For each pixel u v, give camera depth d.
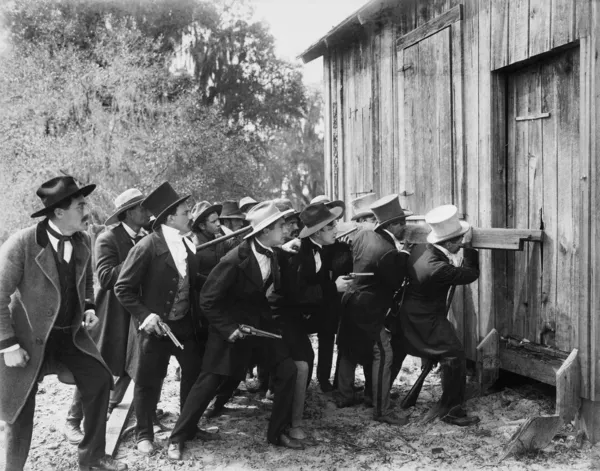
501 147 4.97
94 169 18.80
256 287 4.02
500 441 4.14
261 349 4.16
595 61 3.86
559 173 4.43
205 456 4.02
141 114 21.11
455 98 5.38
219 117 24.42
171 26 27.72
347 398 4.97
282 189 32.97
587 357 3.99
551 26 4.24
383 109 6.80
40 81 18.52
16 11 20.73
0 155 17.81
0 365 3.44
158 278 3.95
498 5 4.79
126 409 4.71
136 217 4.46
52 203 3.46
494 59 4.86
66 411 4.96
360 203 6.04
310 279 4.38
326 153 8.43
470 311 5.30
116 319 4.45
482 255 5.11
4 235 17.58
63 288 3.56
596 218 3.92
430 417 4.55
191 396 3.98
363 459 3.95
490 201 4.96
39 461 3.96
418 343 4.57
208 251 5.01
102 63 20.75
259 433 4.42
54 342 3.58
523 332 4.85
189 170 21.94
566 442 4.09
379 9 6.50
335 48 7.97
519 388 5.06
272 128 32.41
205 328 4.41
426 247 4.54
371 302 4.62
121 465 3.77
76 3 22.12
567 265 4.39
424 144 5.93
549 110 4.51
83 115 19.47
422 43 5.90
